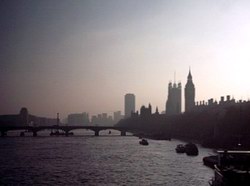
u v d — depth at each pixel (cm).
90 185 12825
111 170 16450
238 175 8812
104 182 13375
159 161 19688
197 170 15900
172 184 12850
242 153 10312
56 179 14062
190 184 12800
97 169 16800
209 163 16688
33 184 13088
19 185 12938
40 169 16862
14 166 17962
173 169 16388
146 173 15388
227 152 10350
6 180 13900
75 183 13225
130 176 14662
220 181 9269
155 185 12712
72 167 17562
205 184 12769
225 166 10256
